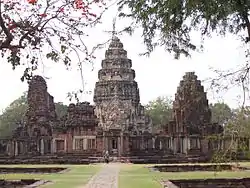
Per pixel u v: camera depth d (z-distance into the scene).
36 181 30.27
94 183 28.48
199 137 72.12
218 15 16.08
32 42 16.31
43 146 74.12
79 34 18.20
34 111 77.25
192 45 17.69
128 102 81.69
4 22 15.64
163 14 16.55
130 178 32.50
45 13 16.03
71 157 67.75
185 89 69.38
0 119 110.56
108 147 70.12
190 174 37.00
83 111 75.00
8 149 73.38
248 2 15.46
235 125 19.91
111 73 84.00
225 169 42.72
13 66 16.50
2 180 30.97
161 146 72.81
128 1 16.64
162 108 121.81
